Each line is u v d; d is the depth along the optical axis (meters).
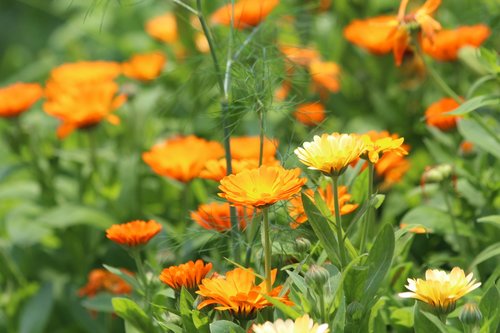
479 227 1.26
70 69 1.62
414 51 1.46
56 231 1.56
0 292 1.54
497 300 1.04
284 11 1.52
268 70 1.16
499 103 1.15
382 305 1.10
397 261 1.18
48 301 1.50
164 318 1.09
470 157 1.29
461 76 1.45
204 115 1.41
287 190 0.99
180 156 1.29
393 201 1.36
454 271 1.02
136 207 1.50
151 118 1.63
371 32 1.45
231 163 1.16
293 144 1.30
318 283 1.01
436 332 1.03
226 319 1.05
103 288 1.32
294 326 0.96
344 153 1.01
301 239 1.07
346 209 1.11
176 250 1.28
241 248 1.15
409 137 1.51
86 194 1.57
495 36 1.46
